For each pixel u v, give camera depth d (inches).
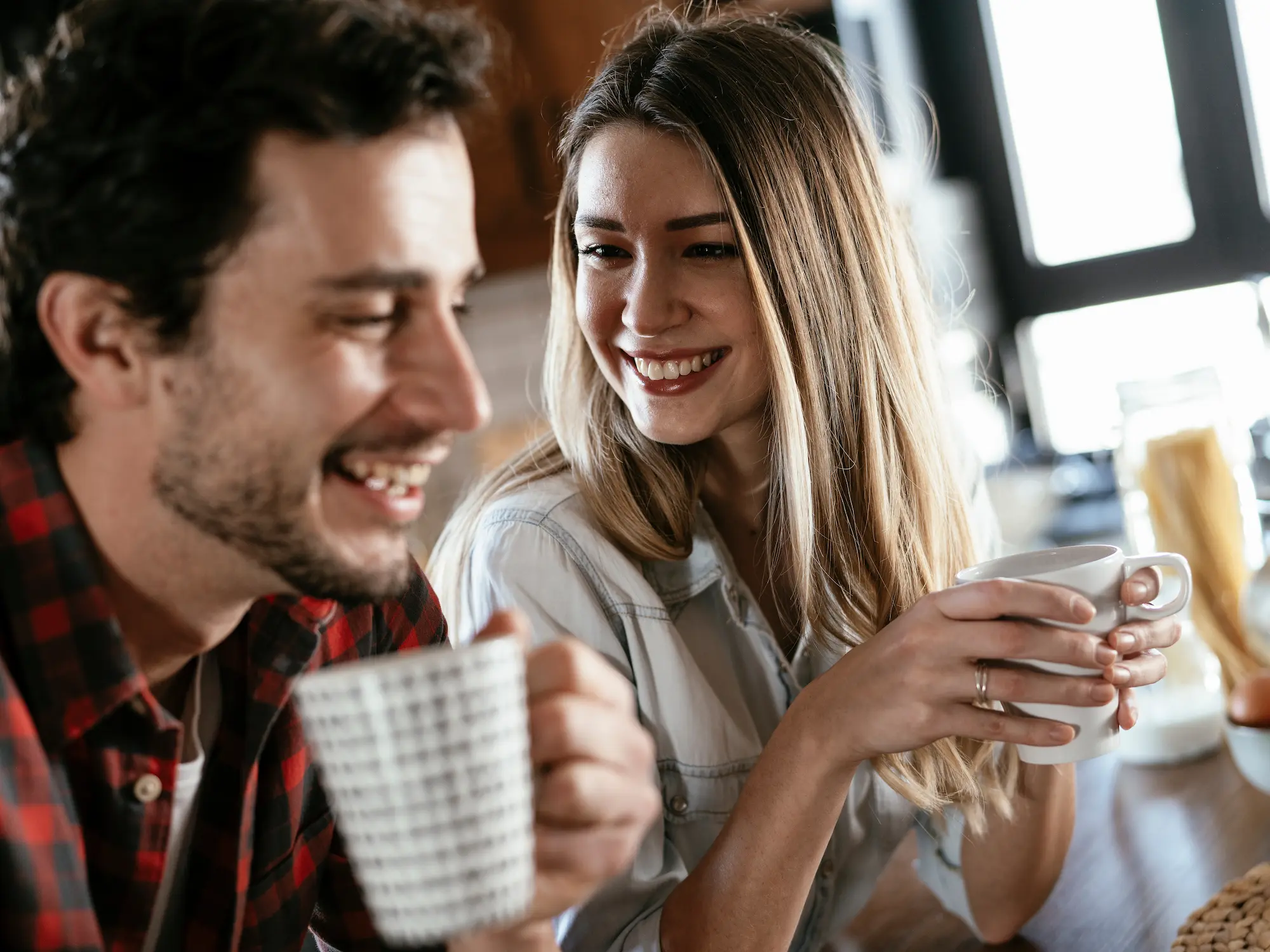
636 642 45.6
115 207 25.1
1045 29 133.1
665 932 39.6
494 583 45.9
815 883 46.8
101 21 25.6
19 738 26.8
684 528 47.3
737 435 47.9
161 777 29.4
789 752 37.9
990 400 116.3
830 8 125.0
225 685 32.3
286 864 35.0
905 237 53.5
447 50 26.3
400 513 27.5
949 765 44.5
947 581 50.2
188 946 32.3
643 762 27.4
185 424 26.1
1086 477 115.0
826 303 45.7
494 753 21.6
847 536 47.5
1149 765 56.1
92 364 26.3
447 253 26.7
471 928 21.9
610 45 53.6
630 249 43.7
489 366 134.2
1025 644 34.4
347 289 25.4
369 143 25.4
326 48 24.8
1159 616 35.6
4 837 26.0
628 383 45.3
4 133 26.7
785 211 44.0
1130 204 132.0
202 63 25.0
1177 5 126.6
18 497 27.7
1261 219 126.9
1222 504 57.2
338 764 21.6
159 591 28.5
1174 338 132.9
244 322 25.5
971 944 44.3
